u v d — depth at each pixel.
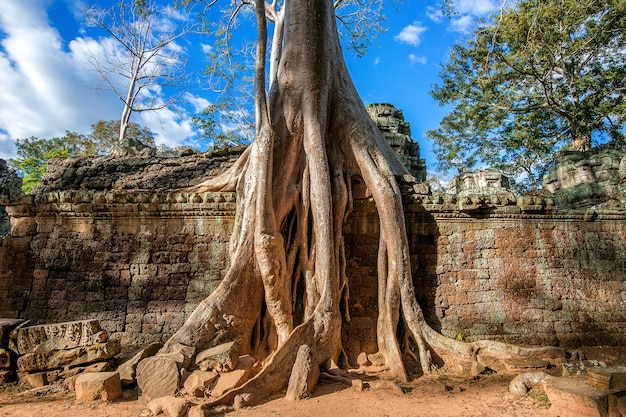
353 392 5.05
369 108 14.26
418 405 4.58
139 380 4.82
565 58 16.47
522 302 7.46
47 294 7.41
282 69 7.95
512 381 5.02
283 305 6.35
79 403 4.62
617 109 15.49
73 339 5.33
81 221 7.79
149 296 7.43
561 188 10.49
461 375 5.97
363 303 7.43
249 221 6.62
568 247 7.82
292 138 7.51
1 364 5.17
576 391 3.94
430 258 7.66
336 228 7.16
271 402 4.70
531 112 18.47
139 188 10.27
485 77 17.81
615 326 7.46
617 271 7.80
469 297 7.46
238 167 8.09
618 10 14.79
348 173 7.79
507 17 16.14
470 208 7.70
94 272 7.53
